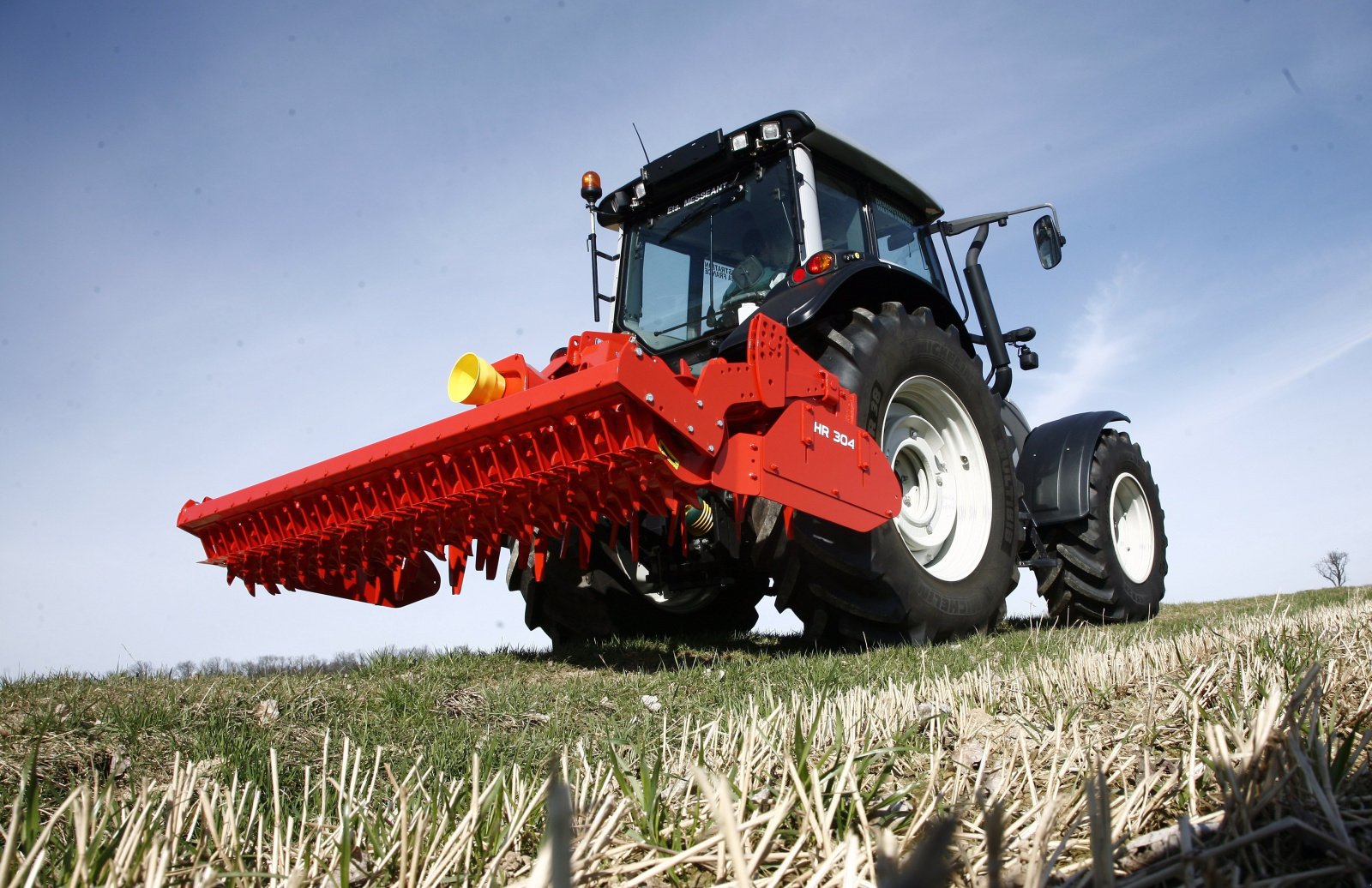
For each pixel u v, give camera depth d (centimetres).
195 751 239
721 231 508
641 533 471
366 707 308
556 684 364
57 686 329
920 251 599
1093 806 100
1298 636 323
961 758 192
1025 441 647
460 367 366
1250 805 129
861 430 420
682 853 127
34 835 143
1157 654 324
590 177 526
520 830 148
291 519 411
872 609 441
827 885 119
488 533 370
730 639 552
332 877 132
